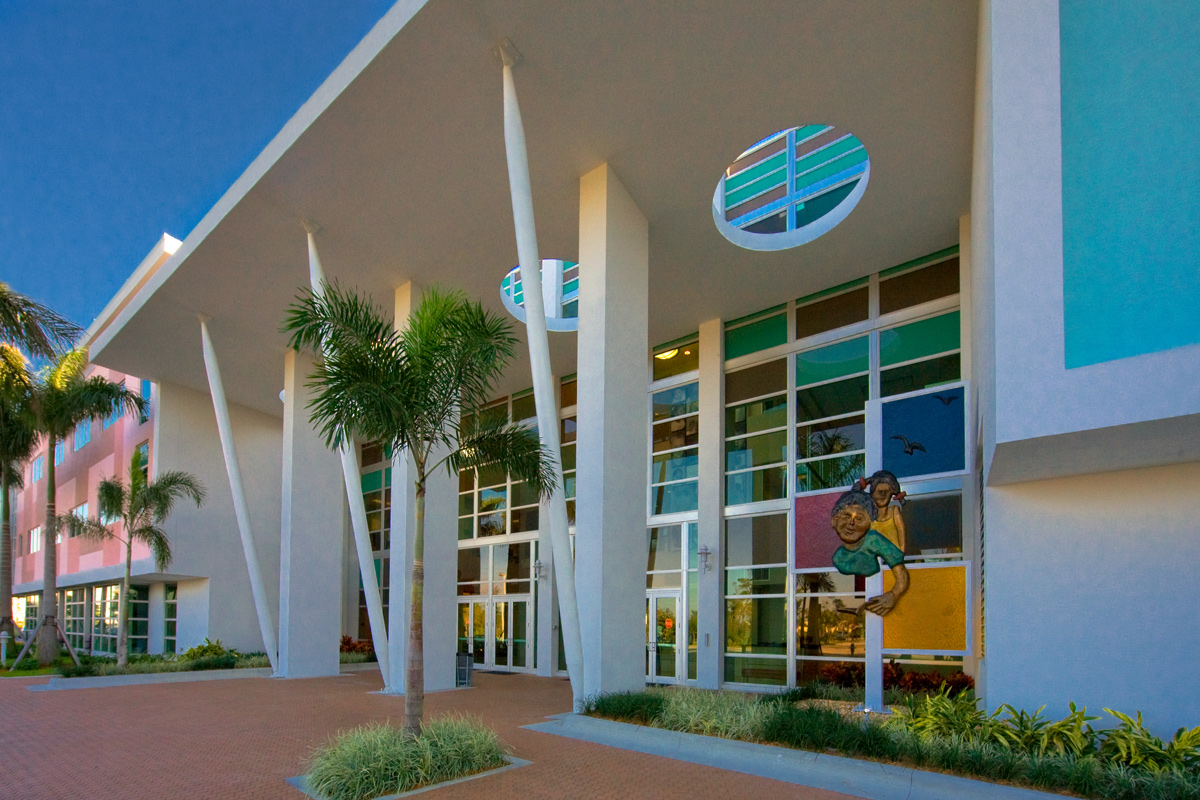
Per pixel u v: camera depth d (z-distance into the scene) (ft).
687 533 62.18
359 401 27.61
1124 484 26.89
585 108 38.60
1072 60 22.25
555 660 69.67
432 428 30.19
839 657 50.49
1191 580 25.36
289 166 43.78
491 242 51.90
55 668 72.38
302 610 67.05
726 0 31.99
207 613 88.53
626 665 40.01
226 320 66.59
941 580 37.35
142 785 25.96
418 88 37.70
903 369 51.65
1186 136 20.26
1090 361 20.80
